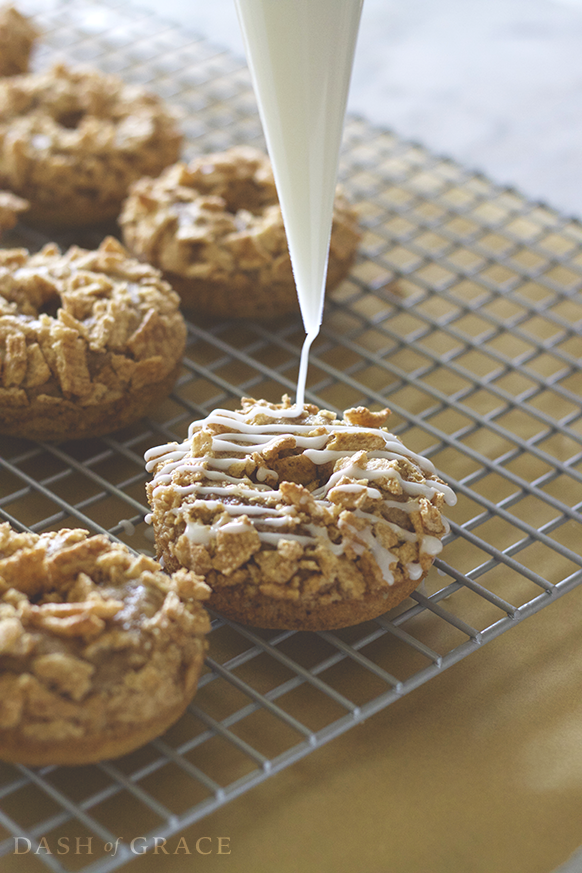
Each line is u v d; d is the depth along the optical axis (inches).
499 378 25.8
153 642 20.1
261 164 27.4
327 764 20.7
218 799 19.8
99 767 20.2
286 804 20.4
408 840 20.1
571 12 41.8
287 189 21.3
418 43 39.3
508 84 36.7
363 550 21.1
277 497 21.3
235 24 39.8
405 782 20.6
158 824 20.1
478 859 20.0
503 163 32.3
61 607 20.0
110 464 24.0
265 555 21.0
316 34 20.2
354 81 36.7
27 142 27.6
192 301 26.2
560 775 20.7
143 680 19.9
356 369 25.5
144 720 19.9
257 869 19.8
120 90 29.4
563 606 22.5
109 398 23.4
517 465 24.6
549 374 26.2
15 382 23.1
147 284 24.4
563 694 21.5
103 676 19.8
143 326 23.6
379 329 26.2
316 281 22.0
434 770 20.7
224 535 21.0
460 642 21.9
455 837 20.1
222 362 25.3
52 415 23.4
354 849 20.0
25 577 20.5
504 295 26.9
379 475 21.5
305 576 21.0
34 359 23.2
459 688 21.5
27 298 23.8
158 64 35.0
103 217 28.1
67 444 24.2
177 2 41.1
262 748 20.8
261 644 21.3
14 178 27.4
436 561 22.4
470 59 38.2
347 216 26.8
